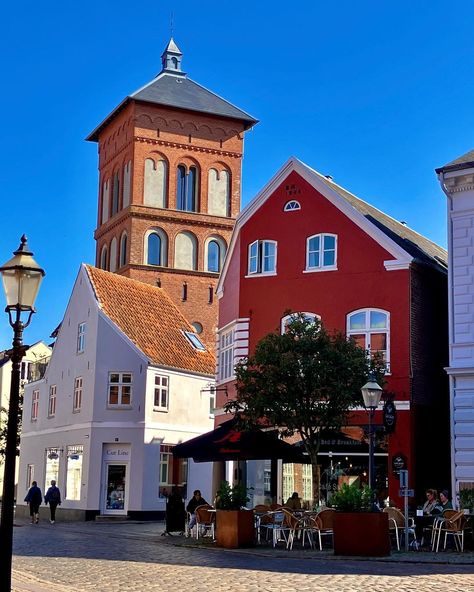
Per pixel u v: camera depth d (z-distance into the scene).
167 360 48.09
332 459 34.53
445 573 18.61
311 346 28.92
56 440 50.66
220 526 25.77
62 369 51.25
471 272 31.19
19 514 54.31
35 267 13.77
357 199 40.53
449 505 26.64
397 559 21.38
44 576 17.86
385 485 33.34
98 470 46.25
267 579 17.23
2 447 65.50
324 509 24.72
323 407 28.47
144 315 50.81
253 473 38.00
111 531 35.19
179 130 74.00
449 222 31.73
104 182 79.00
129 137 73.62
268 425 32.38
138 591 15.56
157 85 74.69
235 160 75.56
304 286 35.47
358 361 28.84
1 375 76.94
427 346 34.53
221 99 76.19
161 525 40.94
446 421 35.50
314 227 35.66
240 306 36.62
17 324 13.59
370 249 34.38
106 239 76.81
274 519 25.84
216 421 39.50
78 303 50.47
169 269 71.94
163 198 72.94
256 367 32.78
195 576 17.81
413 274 34.00
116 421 46.41
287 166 36.34
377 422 33.09
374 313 33.97
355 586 16.09
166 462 47.09
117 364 46.97
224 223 74.25
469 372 30.61
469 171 31.25
